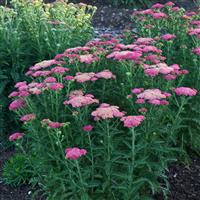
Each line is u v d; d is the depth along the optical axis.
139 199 0.91
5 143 1.25
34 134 0.95
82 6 1.54
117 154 0.90
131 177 0.87
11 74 1.27
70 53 1.13
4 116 1.28
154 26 1.35
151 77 0.99
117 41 1.20
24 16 1.44
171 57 1.22
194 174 1.06
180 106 1.02
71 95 0.94
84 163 0.93
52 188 0.96
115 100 1.06
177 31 1.32
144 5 2.44
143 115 0.91
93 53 1.12
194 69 1.15
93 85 1.08
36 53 1.34
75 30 1.45
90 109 0.99
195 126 1.12
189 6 2.40
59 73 0.99
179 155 1.10
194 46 1.25
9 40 1.33
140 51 1.06
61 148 0.88
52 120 0.99
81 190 0.88
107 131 0.89
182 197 0.99
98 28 2.17
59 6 1.49
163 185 1.01
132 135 0.88
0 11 1.41
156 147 0.92
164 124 1.04
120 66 1.09
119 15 2.30
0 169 1.16
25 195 1.05
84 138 0.93
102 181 0.92
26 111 1.00
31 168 1.10
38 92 0.95
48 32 1.37
